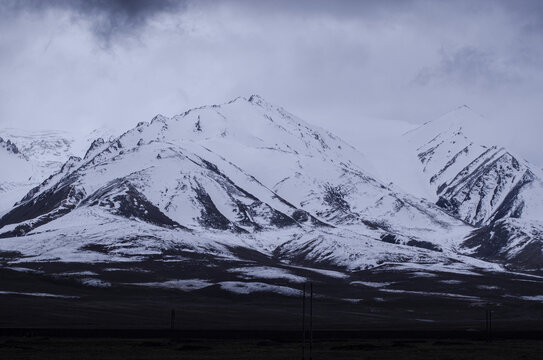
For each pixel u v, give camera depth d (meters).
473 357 136.00
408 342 170.88
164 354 136.38
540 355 140.75
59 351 139.88
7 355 131.00
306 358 130.88
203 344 160.50
